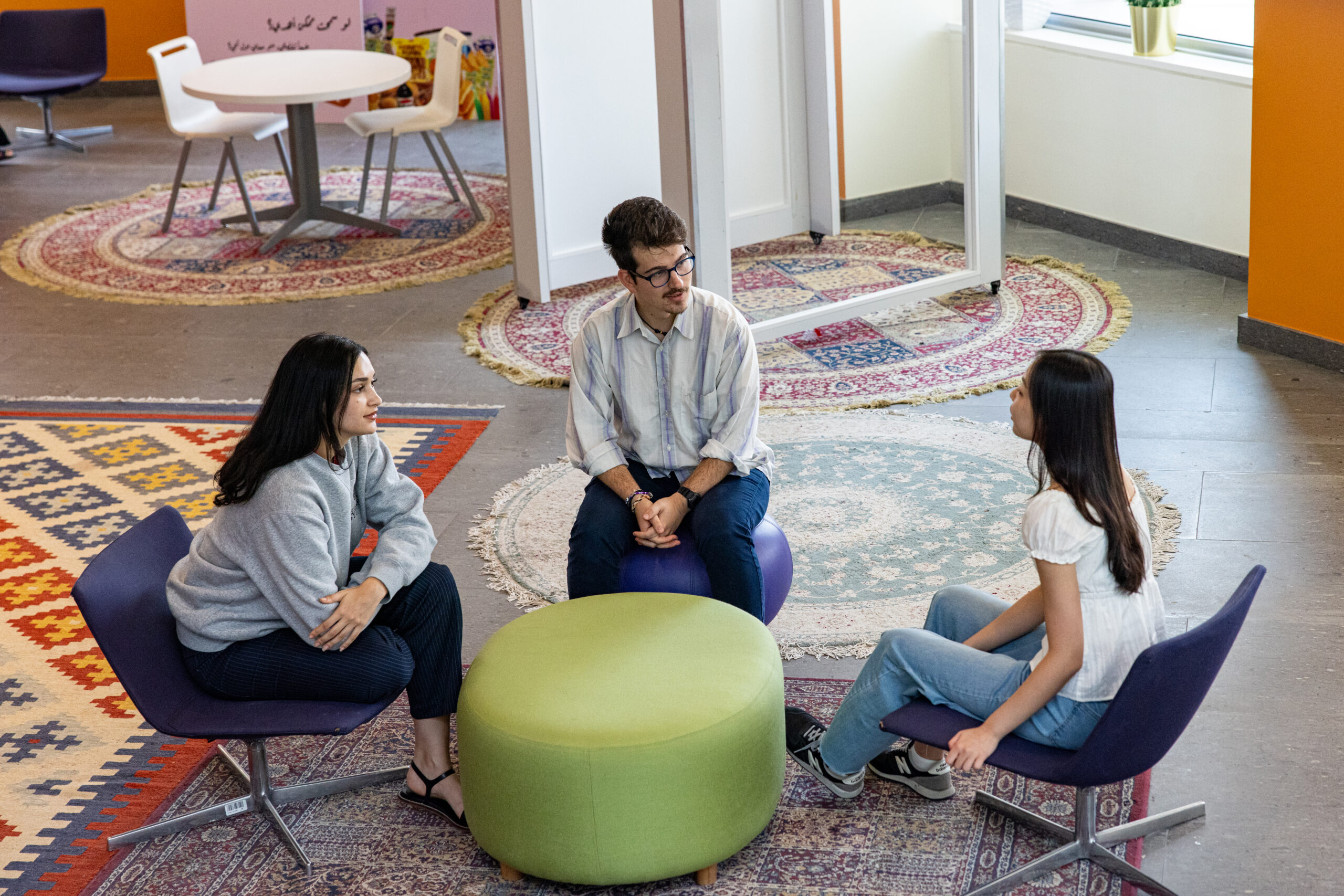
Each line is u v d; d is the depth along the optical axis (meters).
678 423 3.12
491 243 7.07
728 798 2.43
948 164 5.54
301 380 2.51
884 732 2.57
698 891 2.50
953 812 2.70
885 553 3.74
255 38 9.95
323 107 10.05
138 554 2.65
